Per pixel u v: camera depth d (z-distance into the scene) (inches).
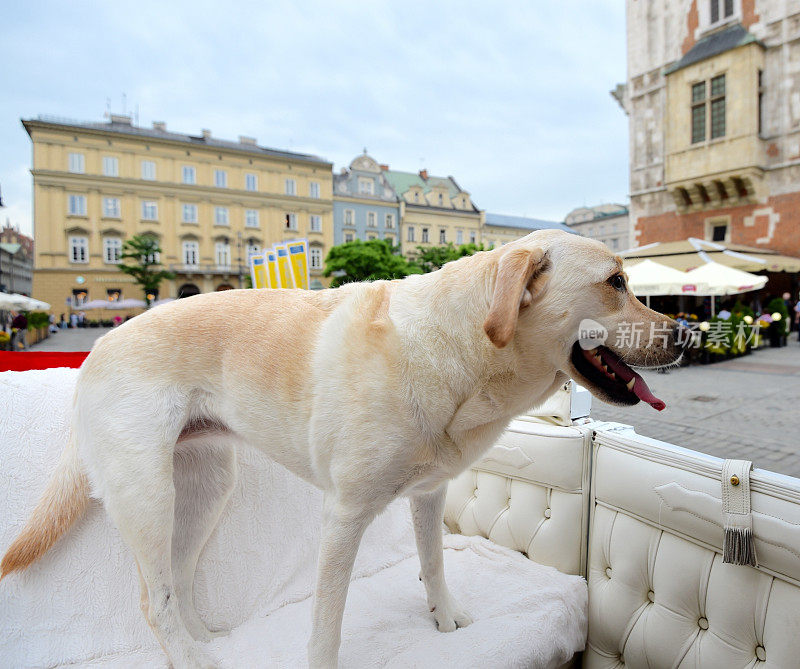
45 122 1272.1
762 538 39.8
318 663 40.1
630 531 52.5
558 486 59.1
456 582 58.2
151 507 42.1
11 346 520.4
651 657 49.2
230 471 54.0
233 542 56.9
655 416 115.6
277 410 42.6
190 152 1427.2
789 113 490.3
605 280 38.3
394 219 1720.0
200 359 45.1
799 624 38.0
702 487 44.6
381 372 38.2
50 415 53.6
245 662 45.3
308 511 63.0
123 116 1467.8
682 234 581.6
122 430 42.4
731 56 505.0
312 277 1596.9
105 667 46.3
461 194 1862.7
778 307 289.9
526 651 47.1
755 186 505.4
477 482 70.4
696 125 547.8
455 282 39.5
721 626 43.5
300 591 57.7
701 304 288.8
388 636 48.8
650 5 591.8
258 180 1519.4
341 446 39.1
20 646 46.2
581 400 63.0
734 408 121.3
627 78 624.4
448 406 38.4
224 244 1486.2
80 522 49.9
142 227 1384.1
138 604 50.9
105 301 1291.8
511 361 38.4
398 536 69.7
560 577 58.1
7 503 49.7
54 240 1298.0
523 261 35.7
